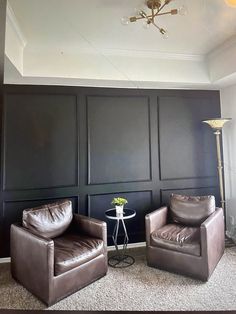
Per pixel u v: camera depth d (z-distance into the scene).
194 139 3.65
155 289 2.25
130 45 2.92
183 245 2.43
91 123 3.29
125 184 3.38
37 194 3.07
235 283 2.31
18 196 3.00
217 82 3.31
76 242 2.44
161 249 2.58
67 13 2.23
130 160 3.41
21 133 3.05
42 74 2.84
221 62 3.11
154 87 3.48
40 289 2.07
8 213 2.97
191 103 3.65
